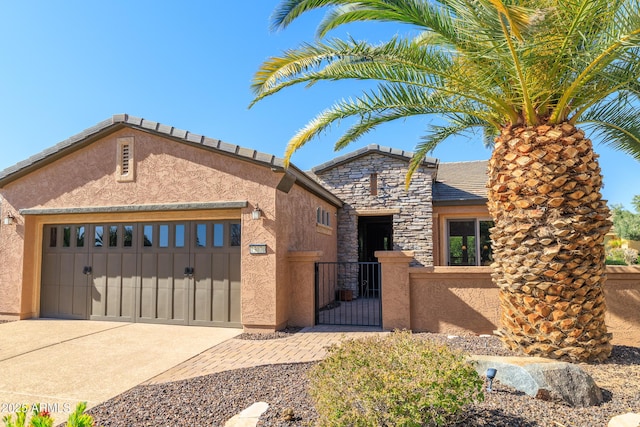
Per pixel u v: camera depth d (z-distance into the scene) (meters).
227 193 8.88
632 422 3.54
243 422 3.84
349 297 14.45
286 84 6.29
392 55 5.73
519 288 5.77
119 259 9.80
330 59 5.98
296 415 3.95
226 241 9.11
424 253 14.37
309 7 5.66
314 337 8.03
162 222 9.59
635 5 4.31
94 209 9.56
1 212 10.36
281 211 8.98
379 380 3.05
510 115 6.05
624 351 6.27
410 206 14.74
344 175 15.57
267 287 8.48
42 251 10.45
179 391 4.92
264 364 6.12
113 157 9.67
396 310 8.38
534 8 4.69
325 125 6.95
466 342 6.80
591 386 4.18
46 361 6.45
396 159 15.08
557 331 5.55
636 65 5.27
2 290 10.11
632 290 7.31
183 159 9.20
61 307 10.15
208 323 9.02
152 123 9.23
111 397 4.89
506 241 5.89
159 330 8.71
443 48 6.16
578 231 5.49
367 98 6.64
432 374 3.13
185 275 9.30
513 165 5.79
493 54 5.24
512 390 4.29
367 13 5.55
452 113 7.29
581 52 5.07
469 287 8.09
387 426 2.91
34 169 10.15
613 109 6.47
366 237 17.36
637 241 30.61
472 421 3.60
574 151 5.51
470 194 15.02
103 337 8.09
